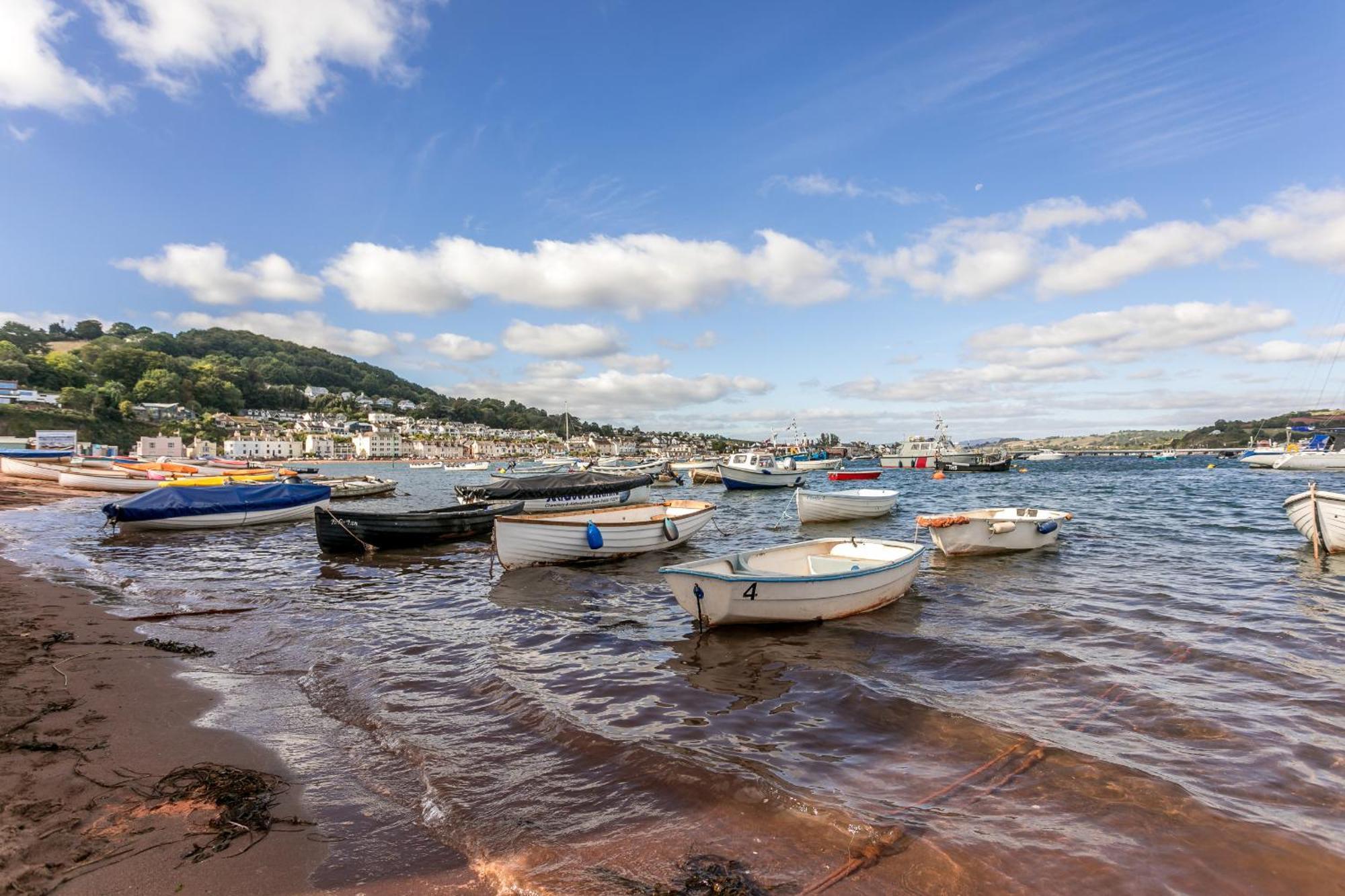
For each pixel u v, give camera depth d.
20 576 13.97
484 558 17.42
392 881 3.95
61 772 5.14
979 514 17.73
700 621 9.77
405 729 6.27
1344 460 61.50
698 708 6.86
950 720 6.41
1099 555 16.03
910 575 11.59
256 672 7.97
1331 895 3.86
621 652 8.95
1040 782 5.19
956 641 9.16
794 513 30.08
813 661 8.47
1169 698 6.93
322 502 26.14
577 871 4.02
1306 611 10.57
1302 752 5.70
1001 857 4.19
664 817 4.68
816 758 5.64
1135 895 3.85
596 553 15.91
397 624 10.46
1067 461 137.50
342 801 4.91
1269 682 7.41
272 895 3.77
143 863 4.02
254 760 5.55
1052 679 7.59
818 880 3.95
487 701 7.07
